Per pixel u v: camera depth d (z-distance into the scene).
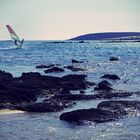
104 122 26.47
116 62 90.50
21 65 82.00
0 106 31.11
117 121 26.80
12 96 33.41
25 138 22.44
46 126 25.44
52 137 22.75
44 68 73.94
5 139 22.22
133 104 31.03
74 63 86.75
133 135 23.22
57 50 163.38
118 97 37.16
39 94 37.81
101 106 30.08
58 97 35.62
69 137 22.69
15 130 24.36
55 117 28.20
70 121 26.66
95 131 24.17
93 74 61.81
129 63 87.69
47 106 30.61
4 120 27.12
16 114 29.17
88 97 35.97
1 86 36.25
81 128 24.94
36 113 29.64
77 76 47.88
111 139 22.31
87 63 86.62
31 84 40.38
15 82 41.84
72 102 33.78
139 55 124.38
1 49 155.75
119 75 60.72
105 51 154.62
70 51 154.12
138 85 47.91
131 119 27.38
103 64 84.06
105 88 41.62
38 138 22.44
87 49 175.50
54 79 45.28
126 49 174.38
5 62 89.81
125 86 46.72
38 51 149.62
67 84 42.69
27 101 33.47
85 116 26.70
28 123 26.25
